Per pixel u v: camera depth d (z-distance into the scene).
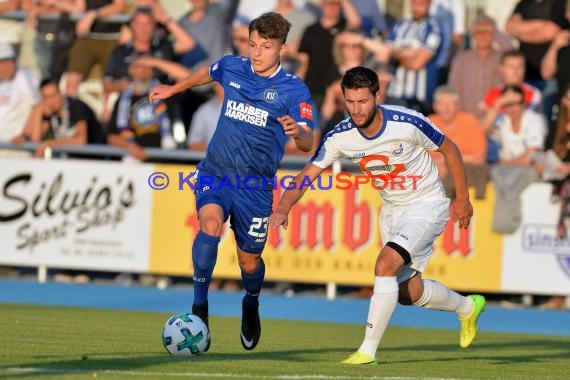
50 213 48.78
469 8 55.50
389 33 50.16
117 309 41.94
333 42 49.53
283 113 23.61
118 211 48.28
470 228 46.28
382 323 22.61
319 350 27.28
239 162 23.78
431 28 49.22
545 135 47.09
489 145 47.53
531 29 49.16
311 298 47.38
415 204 24.08
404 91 49.09
